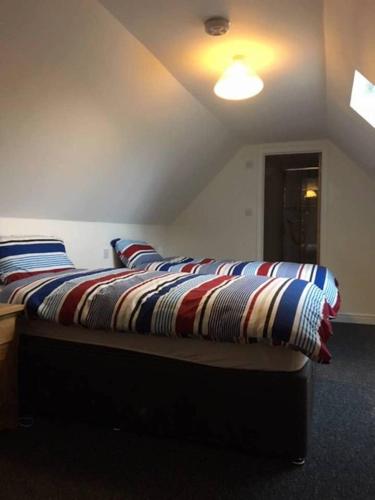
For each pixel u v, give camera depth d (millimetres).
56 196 2947
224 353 1736
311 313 1690
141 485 1540
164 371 1815
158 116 3064
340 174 4543
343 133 3756
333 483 1553
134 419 1890
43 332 2051
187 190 4695
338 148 4523
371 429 1993
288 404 1650
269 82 2895
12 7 1644
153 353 1854
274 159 5609
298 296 1779
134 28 2143
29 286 2096
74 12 1853
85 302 1919
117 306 1854
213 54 2453
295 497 1473
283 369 1668
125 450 1779
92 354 1938
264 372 1686
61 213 3189
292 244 6465
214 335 1677
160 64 2578
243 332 1628
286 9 1975
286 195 6441
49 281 2141
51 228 3156
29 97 2086
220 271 3461
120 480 1569
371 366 2990
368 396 2418
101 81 2354
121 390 1896
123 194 3645
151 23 2102
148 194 4008
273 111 3545
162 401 1831
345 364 3039
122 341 1905
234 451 1767
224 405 1735
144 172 3592
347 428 2004
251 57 2502
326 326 1776
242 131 4207
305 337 1583
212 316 1699
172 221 5188
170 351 1824
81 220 3496
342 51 2080
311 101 3285
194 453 1761
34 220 2979
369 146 3336
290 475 1605
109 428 1964
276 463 1688
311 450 1792
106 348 1935
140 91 2678
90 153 2824
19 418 2043
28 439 1864
